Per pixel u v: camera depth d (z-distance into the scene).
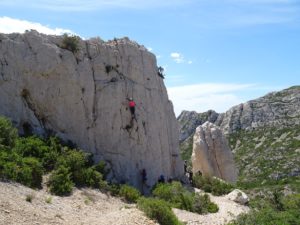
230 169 53.12
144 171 40.03
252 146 117.94
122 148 39.09
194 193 38.38
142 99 42.25
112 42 41.94
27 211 21.84
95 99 38.31
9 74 33.81
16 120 33.56
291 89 139.62
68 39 37.62
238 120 132.62
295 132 116.62
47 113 35.50
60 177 28.75
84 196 29.14
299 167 96.44
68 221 22.61
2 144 29.61
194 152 53.19
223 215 33.75
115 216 24.73
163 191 36.16
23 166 27.73
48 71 35.47
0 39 34.09
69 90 36.41
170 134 47.28
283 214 25.52
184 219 30.34
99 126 38.00
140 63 43.19
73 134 36.34
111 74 40.12
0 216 19.84
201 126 54.47
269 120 127.94
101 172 35.03
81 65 37.75
